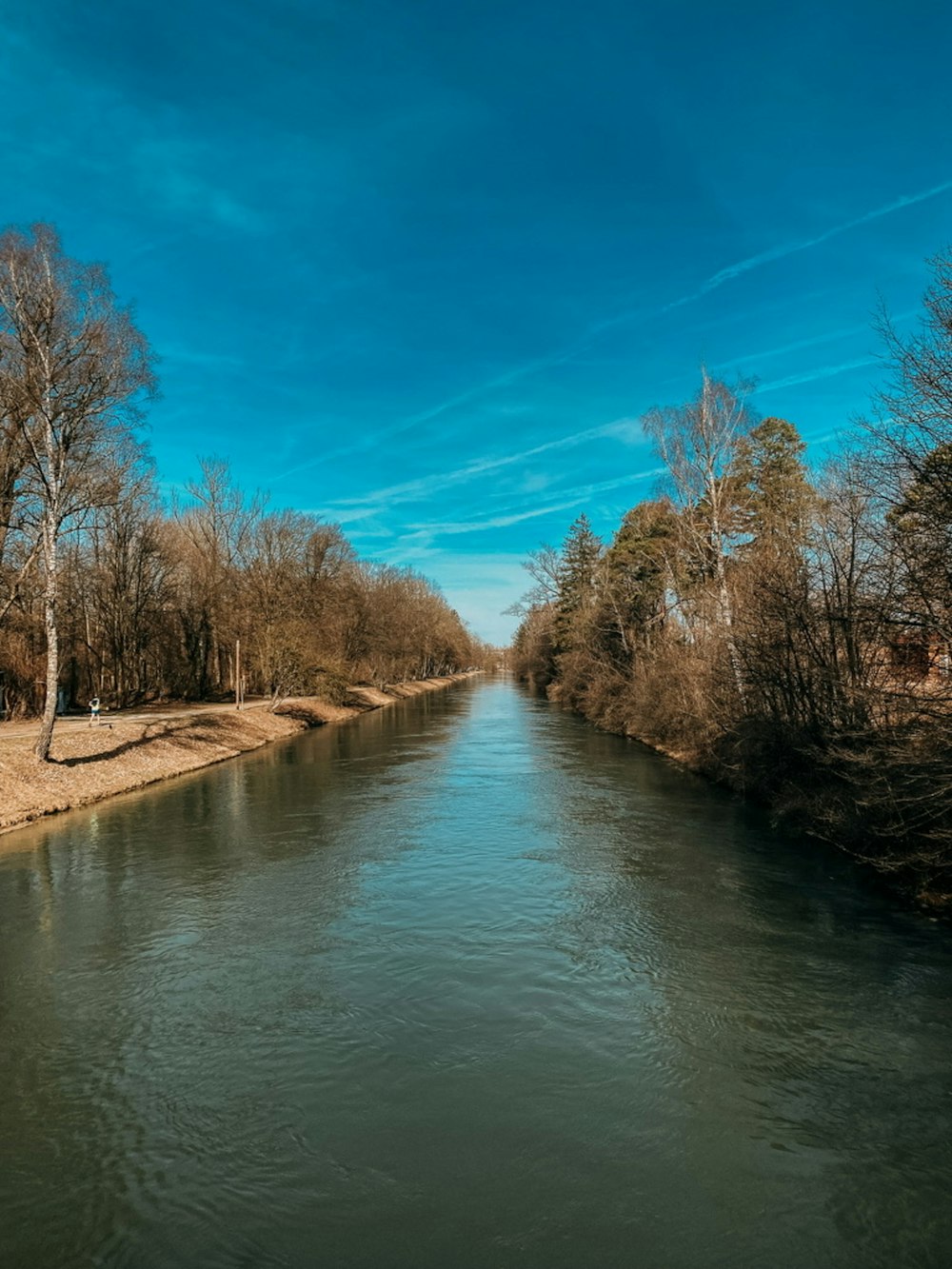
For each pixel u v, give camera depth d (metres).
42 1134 6.38
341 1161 5.97
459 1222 5.30
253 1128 6.41
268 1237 5.19
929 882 11.76
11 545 30.05
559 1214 5.38
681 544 28.94
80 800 20.22
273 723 40.03
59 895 12.72
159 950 10.32
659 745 30.38
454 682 122.12
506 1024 8.13
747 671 19.84
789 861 14.19
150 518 45.69
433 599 107.38
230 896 12.58
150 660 48.00
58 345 20.08
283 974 9.51
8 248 19.44
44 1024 8.28
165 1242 5.16
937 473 10.40
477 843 15.88
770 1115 6.49
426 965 9.69
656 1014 8.30
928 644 11.83
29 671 33.50
